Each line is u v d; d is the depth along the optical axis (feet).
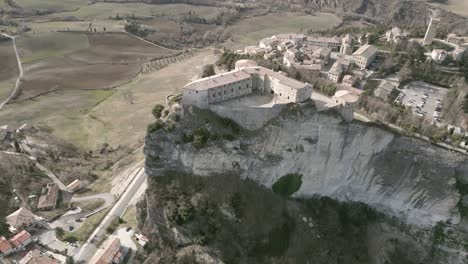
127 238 346.13
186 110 338.95
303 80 437.17
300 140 365.20
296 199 388.37
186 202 339.36
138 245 340.39
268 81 372.99
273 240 347.15
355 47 624.59
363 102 411.13
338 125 362.33
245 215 347.36
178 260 331.57
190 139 335.88
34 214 364.99
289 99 361.10
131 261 326.65
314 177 386.11
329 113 358.43
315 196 397.19
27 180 402.52
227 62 456.45
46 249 327.26
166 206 340.39
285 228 358.64
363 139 370.73
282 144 362.33
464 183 379.55
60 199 389.19
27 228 346.74
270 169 368.48
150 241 344.90
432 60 551.59
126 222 362.33
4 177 395.14
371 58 566.77
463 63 544.21
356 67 554.05
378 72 536.83
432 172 376.48
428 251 384.88
